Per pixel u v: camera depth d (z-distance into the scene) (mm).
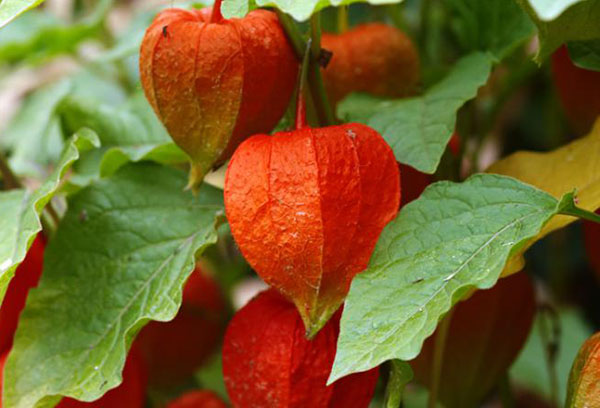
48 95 737
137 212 546
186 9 512
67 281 537
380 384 693
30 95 871
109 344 517
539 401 782
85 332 524
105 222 545
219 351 742
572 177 519
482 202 486
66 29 714
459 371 559
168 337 646
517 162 530
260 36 494
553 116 672
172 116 498
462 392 564
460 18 599
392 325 465
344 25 576
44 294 536
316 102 517
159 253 535
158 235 540
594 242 564
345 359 462
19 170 657
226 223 550
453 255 476
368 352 461
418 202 489
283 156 478
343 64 559
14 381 523
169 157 569
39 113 722
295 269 479
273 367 502
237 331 516
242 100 493
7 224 528
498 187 487
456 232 482
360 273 478
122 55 645
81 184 588
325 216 475
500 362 563
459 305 549
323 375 501
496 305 550
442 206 488
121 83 769
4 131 786
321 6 458
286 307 510
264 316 509
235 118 495
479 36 589
